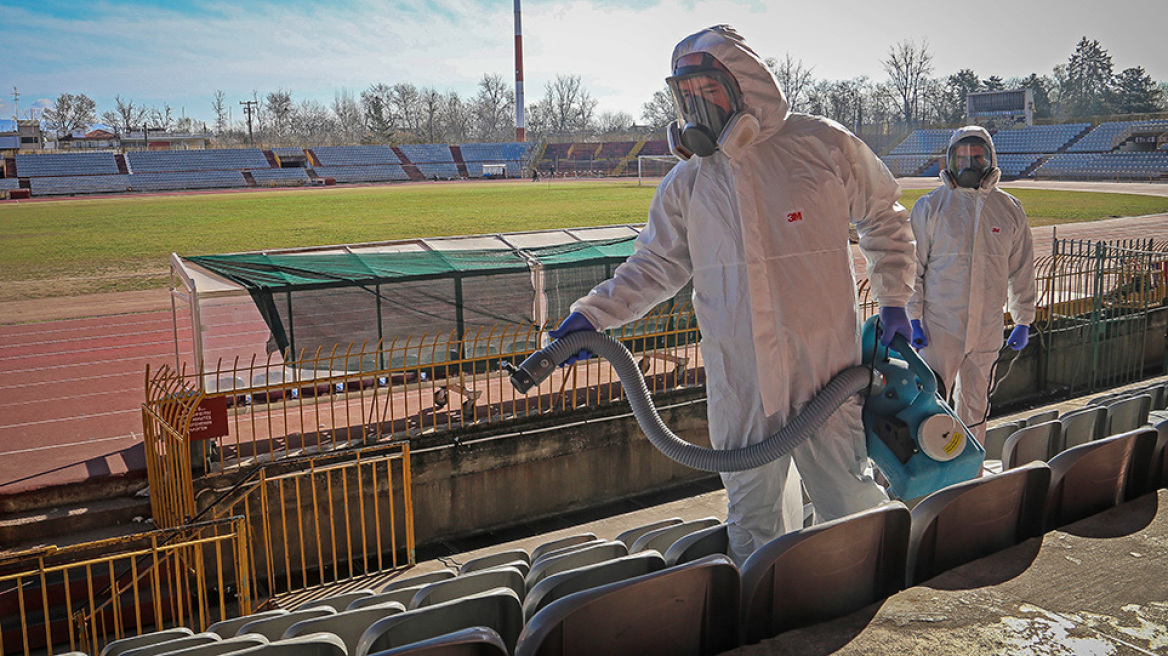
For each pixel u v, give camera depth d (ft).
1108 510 10.43
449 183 266.16
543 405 26.81
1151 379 37.45
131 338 43.75
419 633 8.75
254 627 11.57
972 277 20.75
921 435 11.81
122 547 20.86
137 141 376.89
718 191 11.76
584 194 181.37
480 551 23.56
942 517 8.89
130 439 26.99
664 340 27.71
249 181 277.85
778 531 12.64
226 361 30.48
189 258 27.84
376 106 374.02
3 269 76.13
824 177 11.70
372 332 28.89
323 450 23.21
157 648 11.02
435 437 24.07
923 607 8.14
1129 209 110.01
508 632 9.21
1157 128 214.07
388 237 99.86
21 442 26.73
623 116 429.38
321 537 22.72
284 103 438.81
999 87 356.79
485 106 445.78
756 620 7.87
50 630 19.42
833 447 12.32
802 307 11.72
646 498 27.07
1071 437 16.28
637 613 7.20
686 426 27.71
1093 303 35.91
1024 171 221.87
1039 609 8.01
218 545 18.37
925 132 258.98
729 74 11.20
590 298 12.28
